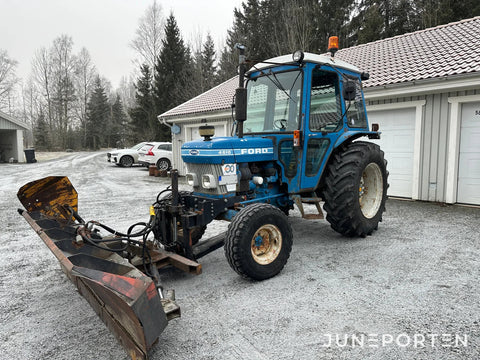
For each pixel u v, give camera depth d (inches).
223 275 154.9
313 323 112.0
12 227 251.1
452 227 222.5
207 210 148.6
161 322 92.6
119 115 2215.8
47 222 149.9
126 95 2807.6
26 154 899.4
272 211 144.9
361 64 397.1
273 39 991.0
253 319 115.5
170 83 1243.2
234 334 107.1
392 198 332.8
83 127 2058.3
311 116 169.8
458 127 289.6
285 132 169.8
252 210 140.3
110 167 778.2
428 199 309.4
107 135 2190.0
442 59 315.9
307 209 287.6
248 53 1077.1
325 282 142.9
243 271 138.1
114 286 87.8
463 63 283.6
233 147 152.9
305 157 168.9
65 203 170.6
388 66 356.2
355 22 994.1
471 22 400.8
